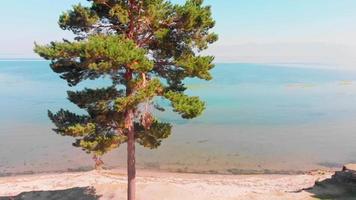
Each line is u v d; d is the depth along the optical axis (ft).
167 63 58.65
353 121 216.95
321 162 130.62
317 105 288.30
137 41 57.11
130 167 59.93
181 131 180.65
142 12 55.11
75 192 82.12
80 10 53.52
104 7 56.54
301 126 199.72
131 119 57.93
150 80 54.95
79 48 47.75
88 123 54.49
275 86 463.01
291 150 145.59
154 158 132.05
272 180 106.22
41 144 152.56
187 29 55.77
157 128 60.34
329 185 87.20
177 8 55.16
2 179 108.58
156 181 103.55
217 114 236.84
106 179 105.81
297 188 95.66
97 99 56.80
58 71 55.93
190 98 55.88
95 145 53.31
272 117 227.81
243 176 111.96
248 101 307.99
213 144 153.69
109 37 51.70
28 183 103.04
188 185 96.99
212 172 116.26
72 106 266.36
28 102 289.74
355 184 85.30
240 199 82.43
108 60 50.06
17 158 131.85
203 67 55.83
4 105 273.75
